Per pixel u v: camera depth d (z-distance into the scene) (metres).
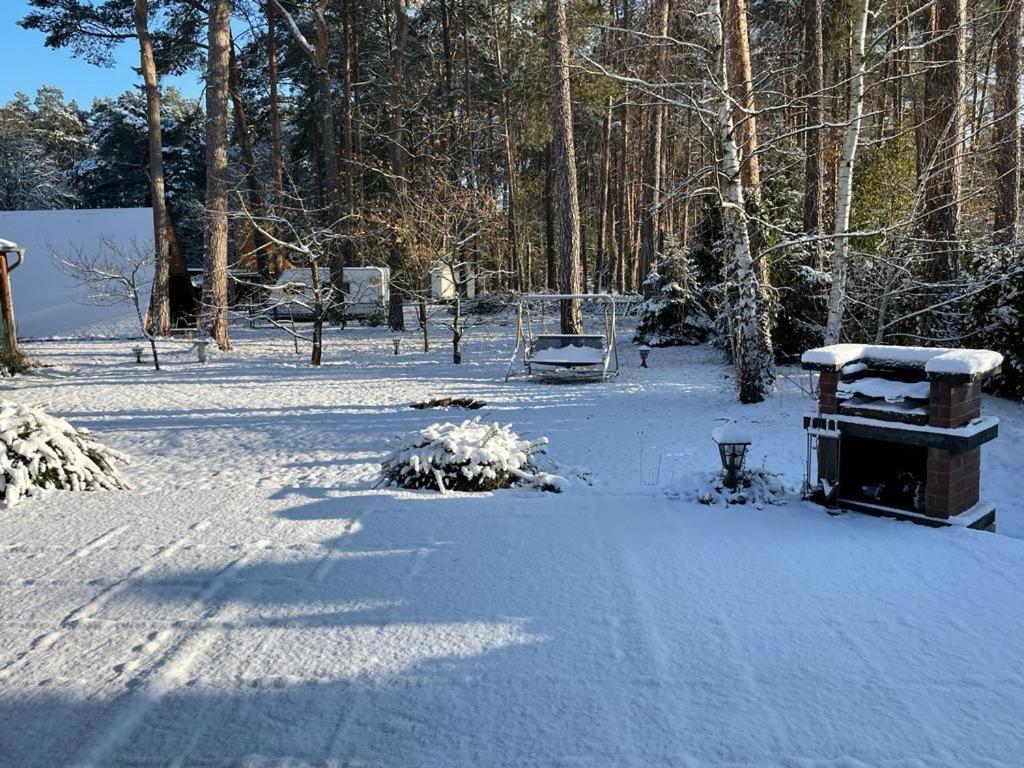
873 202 18.44
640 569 4.71
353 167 32.22
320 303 18.89
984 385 11.92
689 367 17.22
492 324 28.44
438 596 4.36
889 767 2.70
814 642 3.69
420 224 25.44
